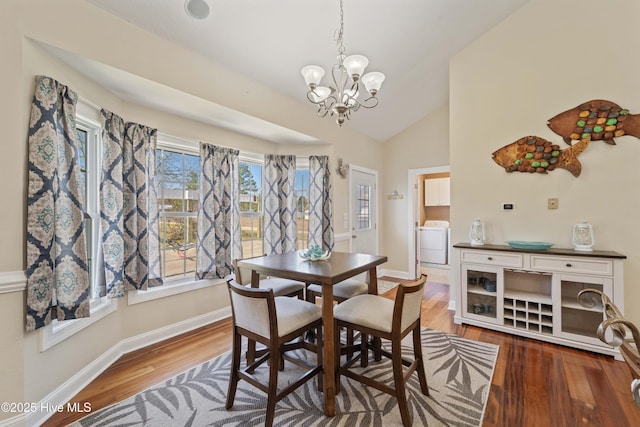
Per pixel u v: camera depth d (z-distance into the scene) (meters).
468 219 3.25
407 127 4.95
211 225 3.01
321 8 2.30
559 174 2.75
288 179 3.84
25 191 1.59
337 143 4.13
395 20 2.64
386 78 3.52
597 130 2.57
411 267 4.98
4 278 1.49
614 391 1.87
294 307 1.82
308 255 2.19
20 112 1.56
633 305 2.44
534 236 2.88
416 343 1.83
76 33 1.74
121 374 2.11
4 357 1.50
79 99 1.99
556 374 2.07
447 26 2.88
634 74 2.44
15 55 1.54
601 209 2.57
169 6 1.95
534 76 2.86
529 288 2.86
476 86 3.17
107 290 2.23
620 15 2.48
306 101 3.40
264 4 2.14
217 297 3.15
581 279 2.41
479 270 2.90
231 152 3.26
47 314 1.66
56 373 1.77
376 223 5.10
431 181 6.50
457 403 1.77
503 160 3.03
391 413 1.69
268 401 1.52
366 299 1.96
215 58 2.47
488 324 2.86
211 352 2.44
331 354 1.67
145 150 2.53
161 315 2.68
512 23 2.96
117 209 2.29
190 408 1.74
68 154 1.83
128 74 2.00
